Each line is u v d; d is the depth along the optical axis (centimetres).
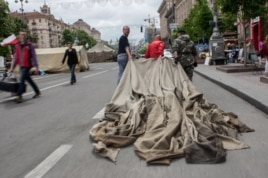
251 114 835
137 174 468
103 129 650
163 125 619
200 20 3891
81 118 861
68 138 670
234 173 461
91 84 1744
